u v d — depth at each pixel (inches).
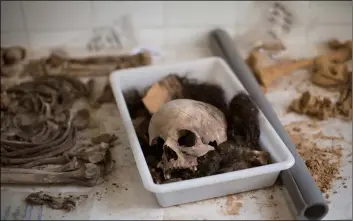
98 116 41.3
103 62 46.7
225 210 33.0
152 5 47.3
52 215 33.1
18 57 47.1
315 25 49.0
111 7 47.1
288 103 42.3
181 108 33.9
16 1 45.8
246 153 34.7
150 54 47.6
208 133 33.8
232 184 32.9
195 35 49.2
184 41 49.2
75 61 46.7
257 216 32.6
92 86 44.2
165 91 40.1
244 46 49.1
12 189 35.0
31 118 41.0
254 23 49.0
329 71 43.7
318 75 44.0
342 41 48.4
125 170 36.1
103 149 37.1
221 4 47.8
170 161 32.9
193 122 33.3
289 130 39.5
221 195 33.8
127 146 38.2
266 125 35.6
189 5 47.6
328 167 36.0
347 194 34.0
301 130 39.5
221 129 35.1
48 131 39.1
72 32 48.3
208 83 42.1
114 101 42.6
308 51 48.4
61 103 42.3
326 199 33.7
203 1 47.5
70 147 37.9
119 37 48.9
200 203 33.5
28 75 45.9
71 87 43.7
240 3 47.9
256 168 32.0
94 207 33.5
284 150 33.5
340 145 38.0
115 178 35.5
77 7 46.8
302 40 49.3
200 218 32.5
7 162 36.3
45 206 33.7
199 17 48.6
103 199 34.1
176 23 48.7
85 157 36.4
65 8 46.7
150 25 48.7
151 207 33.4
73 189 34.9
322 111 40.3
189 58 48.3
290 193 32.5
